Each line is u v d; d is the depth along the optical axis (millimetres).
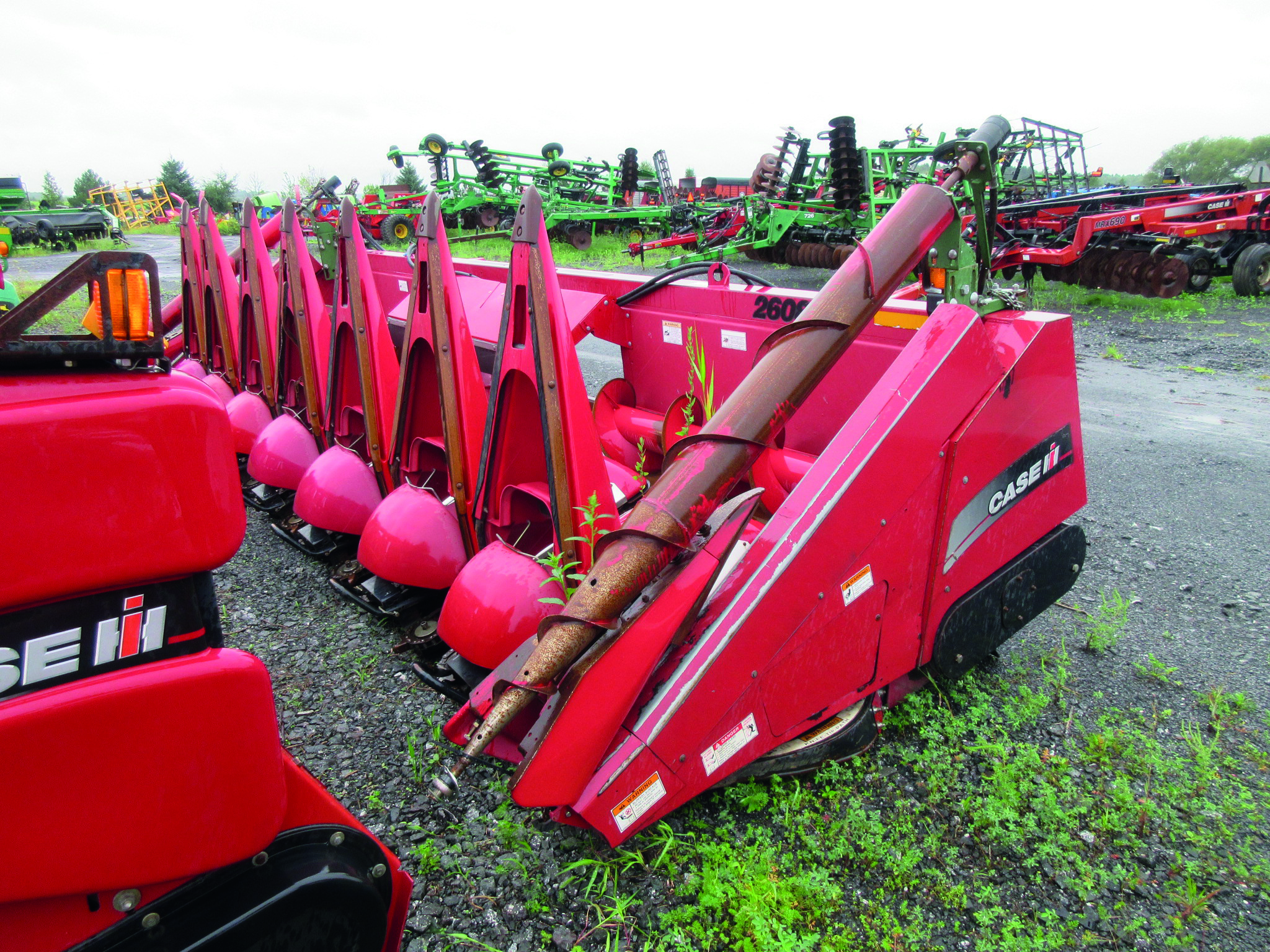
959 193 2637
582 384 2482
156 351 1199
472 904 2104
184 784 1255
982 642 2789
